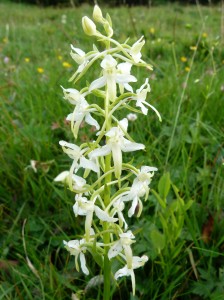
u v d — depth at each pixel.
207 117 0.22
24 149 0.20
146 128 0.21
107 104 0.10
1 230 0.17
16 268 0.15
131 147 0.10
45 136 0.21
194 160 0.19
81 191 0.11
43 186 0.18
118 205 0.11
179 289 0.14
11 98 0.25
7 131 0.22
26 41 0.58
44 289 0.14
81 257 0.12
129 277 0.15
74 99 0.11
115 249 0.11
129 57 0.10
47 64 0.36
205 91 0.24
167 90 0.25
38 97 0.24
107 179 0.11
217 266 0.15
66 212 0.17
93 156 0.10
